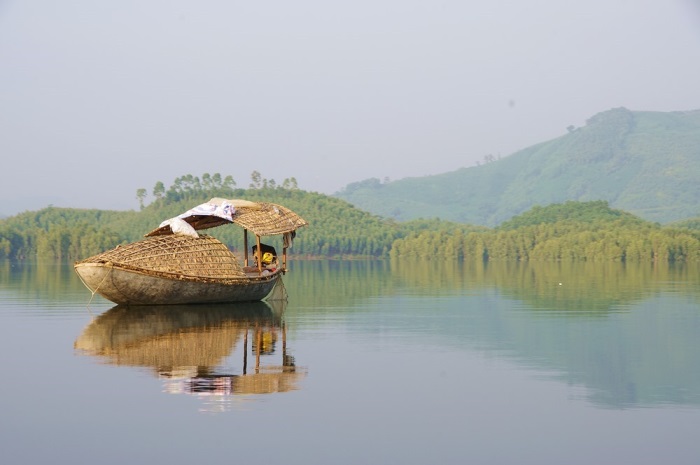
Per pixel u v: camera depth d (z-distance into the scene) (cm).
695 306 3019
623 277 5319
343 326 2398
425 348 1977
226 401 1418
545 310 2877
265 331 2269
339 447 1177
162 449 1162
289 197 13712
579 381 1593
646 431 1255
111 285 2758
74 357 1820
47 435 1223
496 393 1490
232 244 11181
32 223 12400
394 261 11231
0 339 2084
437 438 1220
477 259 11038
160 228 3059
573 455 1151
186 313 2720
